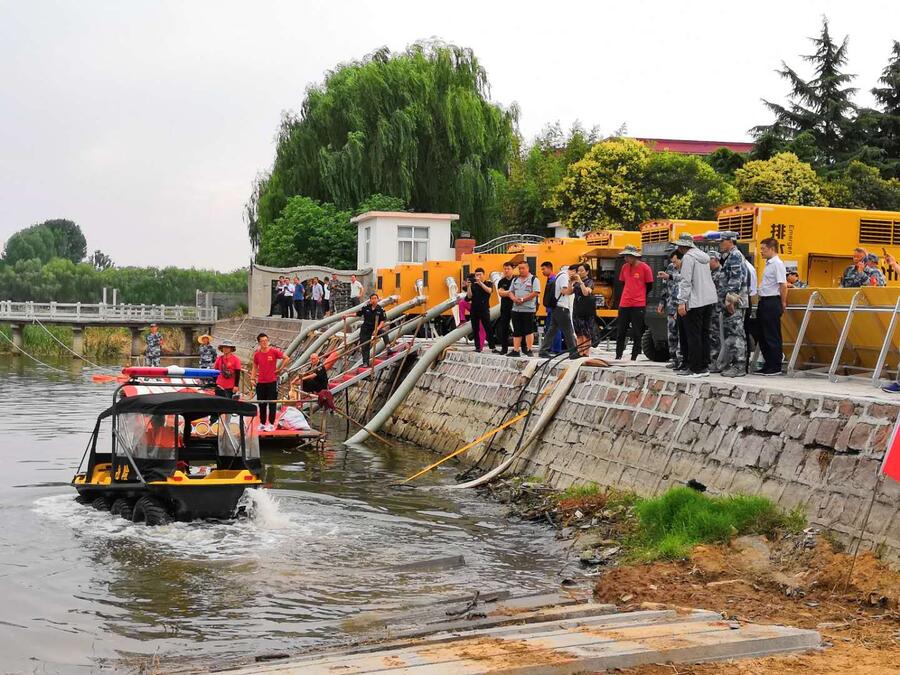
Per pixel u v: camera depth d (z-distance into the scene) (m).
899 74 68.44
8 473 17.89
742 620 8.53
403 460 20.59
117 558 11.75
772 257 15.39
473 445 19.31
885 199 53.97
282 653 8.36
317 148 55.53
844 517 10.28
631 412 14.92
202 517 13.46
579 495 14.68
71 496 15.53
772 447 11.77
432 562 11.70
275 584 10.77
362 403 28.84
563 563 11.91
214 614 9.71
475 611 9.44
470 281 24.22
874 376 13.41
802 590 9.48
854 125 67.00
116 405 14.33
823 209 18.55
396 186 53.59
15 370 46.91
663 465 13.60
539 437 17.44
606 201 48.28
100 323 59.75
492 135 55.88
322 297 43.72
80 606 9.95
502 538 13.23
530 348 21.50
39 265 92.81
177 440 13.84
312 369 26.23
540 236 49.75
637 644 7.34
